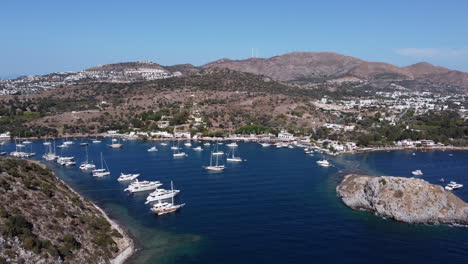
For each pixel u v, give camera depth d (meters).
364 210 143.50
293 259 103.19
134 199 156.75
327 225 127.75
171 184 170.00
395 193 139.38
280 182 185.12
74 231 106.38
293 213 138.88
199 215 136.12
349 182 168.12
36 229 98.31
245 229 123.25
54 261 89.75
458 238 118.69
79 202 132.25
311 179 192.12
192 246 110.50
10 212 99.69
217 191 167.88
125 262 100.56
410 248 111.38
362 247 111.31
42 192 122.38
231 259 102.81
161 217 134.38
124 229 122.62
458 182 193.38
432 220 131.75
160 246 110.38
